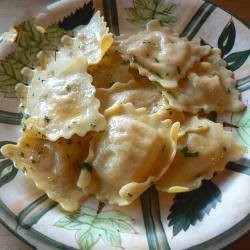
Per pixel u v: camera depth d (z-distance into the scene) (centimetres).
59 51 27
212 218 21
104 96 26
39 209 22
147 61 26
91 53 27
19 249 22
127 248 20
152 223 22
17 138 25
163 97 26
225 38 28
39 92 25
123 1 29
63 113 24
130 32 29
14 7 32
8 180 23
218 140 23
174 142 23
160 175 23
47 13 28
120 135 23
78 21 29
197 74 26
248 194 21
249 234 22
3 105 26
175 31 29
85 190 23
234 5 31
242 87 26
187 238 20
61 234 20
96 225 21
